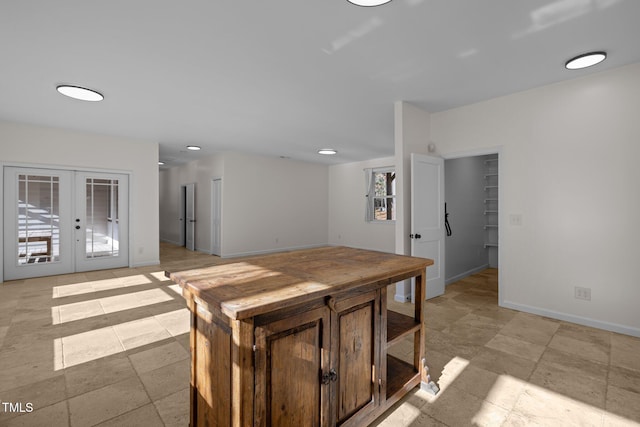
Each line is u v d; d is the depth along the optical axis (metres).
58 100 3.49
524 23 2.04
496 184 5.65
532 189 3.21
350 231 8.21
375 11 1.92
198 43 2.29
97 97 3.32
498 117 3.43
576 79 2.94
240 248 7.00
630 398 1.82
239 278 1.41
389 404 1.69
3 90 3.20
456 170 4.74
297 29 2.12
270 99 3.48
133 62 2.59
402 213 3.57
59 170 4.88
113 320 3.00
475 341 2.60
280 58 2.53
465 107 3.69
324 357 1.31
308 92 3.27
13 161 4.44
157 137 5.39
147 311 3.26
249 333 1.05
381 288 1.60
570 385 1.96
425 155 3.66
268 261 1.83
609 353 2.37
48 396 1.82
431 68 2.72
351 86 3.11
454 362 2.25
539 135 3.16
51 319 3.02
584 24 2.05
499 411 1.72
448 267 4.55
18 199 4.56
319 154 7.08
